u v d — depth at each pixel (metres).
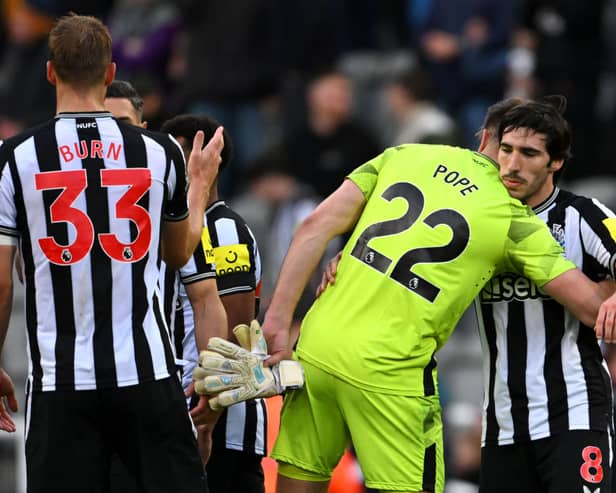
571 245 21.38
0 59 52.47
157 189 19.03
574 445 20.98
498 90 43.50
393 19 48.16
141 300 18.89
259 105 44.44
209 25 43.62
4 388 20.20
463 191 20.98
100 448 19.00
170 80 45.56
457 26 43.75
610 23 44.94
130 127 19.20
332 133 42.44
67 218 18.72
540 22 43.34
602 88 45.94
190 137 22.48
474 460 33.56
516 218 20.89
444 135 37.81
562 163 21.30
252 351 20.59
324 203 21.64
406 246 20.80
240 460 22.55
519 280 21.33
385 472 20.70
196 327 21.08
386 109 47.06
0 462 35.31
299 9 43.94
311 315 21.31
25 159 18.78
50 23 47.69
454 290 20.73
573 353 21.23
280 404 26.80
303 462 21.25
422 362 20.77
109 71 19.25
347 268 21.16
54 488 18.80
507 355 21.47
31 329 18.89
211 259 21.14
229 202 43.69
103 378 18.67
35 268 18.80
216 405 20.39
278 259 40.00
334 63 44.53
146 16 45.81
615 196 42.41
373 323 20.73
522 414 21.36
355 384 20.66
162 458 19.03
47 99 46.12
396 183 21.33
